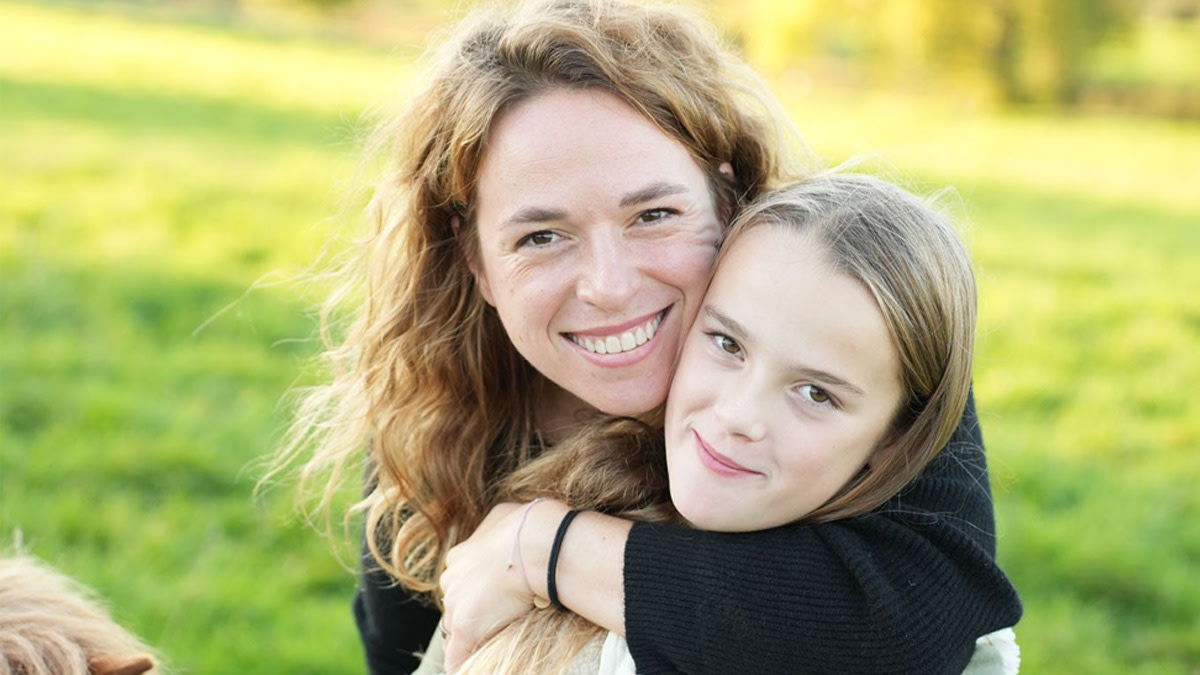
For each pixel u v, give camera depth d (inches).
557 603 61.5
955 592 55.9
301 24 1026.1
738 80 68.6
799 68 944.3
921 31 917.8
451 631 63.7
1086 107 943.7
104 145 396.2
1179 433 217.3
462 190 63.8
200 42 751.1
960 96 932.6
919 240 56.7
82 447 178.1
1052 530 173.2
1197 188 538.9
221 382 209.5
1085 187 517.3
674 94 61.1
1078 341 269.9
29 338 220.7
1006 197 470.0
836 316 54.8
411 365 72.4
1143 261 356.8
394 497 75.2
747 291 56.6
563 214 59.2
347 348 77.5
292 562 155.9
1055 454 205.0
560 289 60.6
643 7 64.7
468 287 70.9
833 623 54.7
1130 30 979.9
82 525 158.1
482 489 73.4
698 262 61.5
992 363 248.1
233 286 262.4
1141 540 174.4
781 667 55.3
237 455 180.9
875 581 54.5
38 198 314.2
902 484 57.9
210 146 422.3
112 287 252.1
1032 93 932.6
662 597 57.5
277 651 136.9
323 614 145.6
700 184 63.1
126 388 201.9
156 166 373.7
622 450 65.5
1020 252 356.5
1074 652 146.6
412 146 67.3
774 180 70.8
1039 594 159.9
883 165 75.6
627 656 59.3
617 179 59.0
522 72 60.4
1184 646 149.6
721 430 56.7
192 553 155.2
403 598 77.6
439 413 73.0
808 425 55.9
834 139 512.4
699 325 59.6
